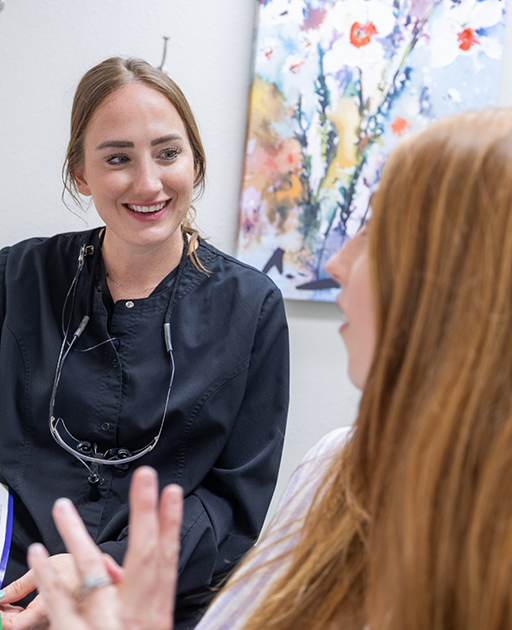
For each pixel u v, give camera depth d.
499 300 0.40
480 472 0.41
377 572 0.46
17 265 1.16
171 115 1.04
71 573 0.94
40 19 1.25
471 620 0.41
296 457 1.52
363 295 0.49
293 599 0.55
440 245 0.42
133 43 1.29
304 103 1.33
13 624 0.87
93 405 1.07
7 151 1.30
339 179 1.38
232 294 1.13
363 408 0.49
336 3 1.31
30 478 1.08
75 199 1.20
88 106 1.03
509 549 0.39
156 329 1.10
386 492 0.46
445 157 0.42
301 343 1.48
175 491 0.42
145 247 1.08
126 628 0.41
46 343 1.10
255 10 1.31
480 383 0.40
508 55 1.43
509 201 0.40
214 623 0.61
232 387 1.09
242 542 1.08
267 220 1.38
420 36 1.36
